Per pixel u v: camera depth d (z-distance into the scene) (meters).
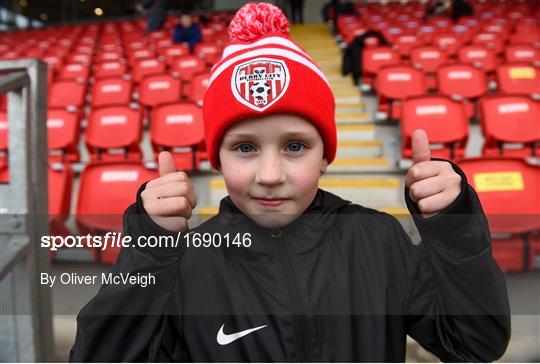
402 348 0.57
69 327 0.81
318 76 0.62
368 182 2.07
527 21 7.44
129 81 4.34
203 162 2.83
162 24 9.08
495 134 2.90
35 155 1.14
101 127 3.21
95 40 9.04
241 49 0.62
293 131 0.54
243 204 0.56
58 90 4.45
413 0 11.86
